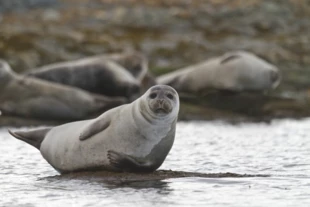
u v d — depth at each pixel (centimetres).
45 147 5559
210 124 9356
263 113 10406
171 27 16162
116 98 10381
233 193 4662
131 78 10550
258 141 7538
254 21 16238
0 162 6212
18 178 5406
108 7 17375
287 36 15650
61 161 5412
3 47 13188
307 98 11331
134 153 5112
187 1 17275
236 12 16538
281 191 4734
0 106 9862
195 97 10825
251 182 5016
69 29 15425
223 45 14950
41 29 14912
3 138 7962
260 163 6025
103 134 5191
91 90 10569
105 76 10538
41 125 9450
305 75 12800
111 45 14375
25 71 12600
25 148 7112
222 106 10631
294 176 5300
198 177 5156
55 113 9812
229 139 7738
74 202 4462
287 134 8219
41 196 4662
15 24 15462
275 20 16300
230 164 5988
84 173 5288
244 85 10950
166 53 14350
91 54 13762
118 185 4894
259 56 14050
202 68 11250
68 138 5400
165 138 5100
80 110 9819
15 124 9494
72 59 13300
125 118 5128
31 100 9794
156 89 5038
